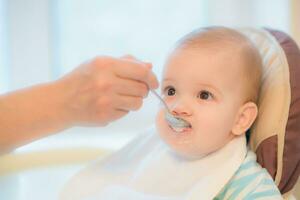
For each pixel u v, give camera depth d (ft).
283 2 4.10
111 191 2.56
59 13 4.26
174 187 2.39
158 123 2.33
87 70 2.03
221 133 2.23
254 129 2.42
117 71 2.02
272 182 2.13
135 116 4.45
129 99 2.08
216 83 2.20
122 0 4.29
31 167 3.39
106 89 2.01
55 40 4.28
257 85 2.40
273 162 2.28
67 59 4.31
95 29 4.31
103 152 3.54
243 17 4.18
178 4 4.29
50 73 4.23
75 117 2.12
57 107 2.09
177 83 2.26
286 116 2.28
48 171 3.41
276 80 2.38
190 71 2.22
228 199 2.14
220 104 2.21
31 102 2.09
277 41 2.57
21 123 2.08
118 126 4.47
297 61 2.42
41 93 2.10
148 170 2.57
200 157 2.38
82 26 4.30
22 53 4.17
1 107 2.09
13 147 2.15
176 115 2.21
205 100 2.22
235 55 2.27
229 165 2.18
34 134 2.14
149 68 2.10
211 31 2.38
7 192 3.19
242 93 2.29
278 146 2.27
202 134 2.20
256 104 2.42
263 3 4.15
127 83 2.04
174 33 4.32
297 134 2.29
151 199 2.34
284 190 2.35
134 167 2.71
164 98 2.32
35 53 4.18
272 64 2.46
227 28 2.45
